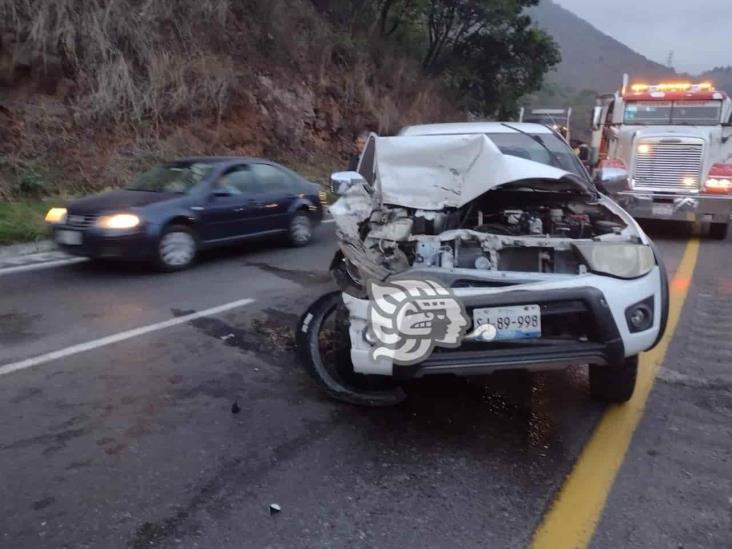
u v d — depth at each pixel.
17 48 12.06
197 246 8.30
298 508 3.07
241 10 17.33
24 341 5.28
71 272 7.83
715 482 3.31
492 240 4.05
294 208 9.80
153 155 12.90
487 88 27.47
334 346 4.27
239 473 3.36
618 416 4.09
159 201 7.96
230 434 3.78
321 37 19.52
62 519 2.95
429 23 25.17
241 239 8.98
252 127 15.93
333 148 18.50
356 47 20.66
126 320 5.90
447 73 26.00
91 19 13.09
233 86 15.60
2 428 3.80
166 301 6.57
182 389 4.39
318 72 18.98
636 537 2.88
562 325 3.80
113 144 12.72
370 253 4.09
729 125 11.00
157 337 5.44
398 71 22.22
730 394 4.40
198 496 3.15
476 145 4.55
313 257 9.15
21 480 3.26
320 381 4.23
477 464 3.49
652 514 3.04
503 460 3.54
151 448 3.60
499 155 4.43
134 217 7.59
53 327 5.66
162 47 14.52
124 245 7.52
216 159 9.15
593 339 3.67
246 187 9.11
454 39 26.16
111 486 3.22
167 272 7.92
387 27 25.00
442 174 4.59
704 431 3.88
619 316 3.63
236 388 4.42
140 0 14.52
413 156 4.69
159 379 4.55
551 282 3.66
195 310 6.25
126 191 8.54
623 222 4.53
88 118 12.58
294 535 2.88
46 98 12.34
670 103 11.80
